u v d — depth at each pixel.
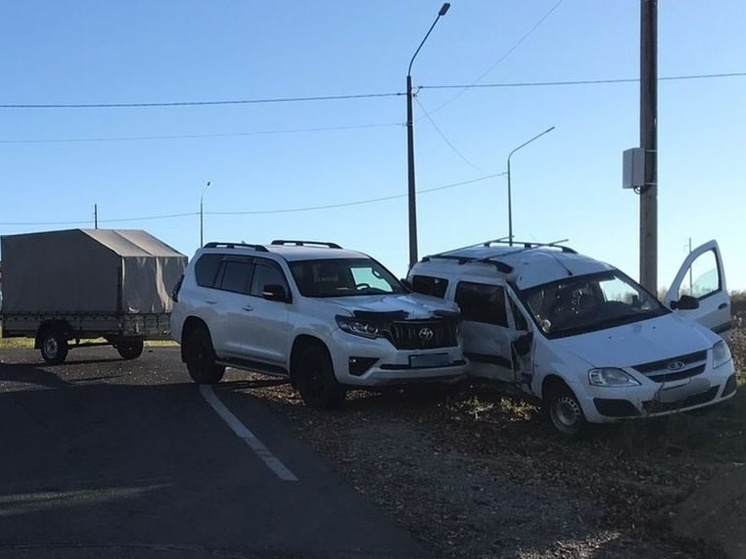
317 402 10.15
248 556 5.48
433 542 5.86
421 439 8.73
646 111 12.65
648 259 12.48
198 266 12.77
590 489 7.05
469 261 10.86
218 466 7.73
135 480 7.25
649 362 8.42
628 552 5.75
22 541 5.64
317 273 11.02
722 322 11.09
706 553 5.70
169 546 5.61
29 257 17.84
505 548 5.77
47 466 7.68
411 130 21.64
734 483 6.30
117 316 16.50
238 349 11.55
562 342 8.98
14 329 17.73
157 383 12.94
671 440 8.35
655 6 12.59
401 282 11.68
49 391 12.05
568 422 8.73
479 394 10.91
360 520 6.27
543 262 10.30
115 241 17.31
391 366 9.60
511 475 7.47
